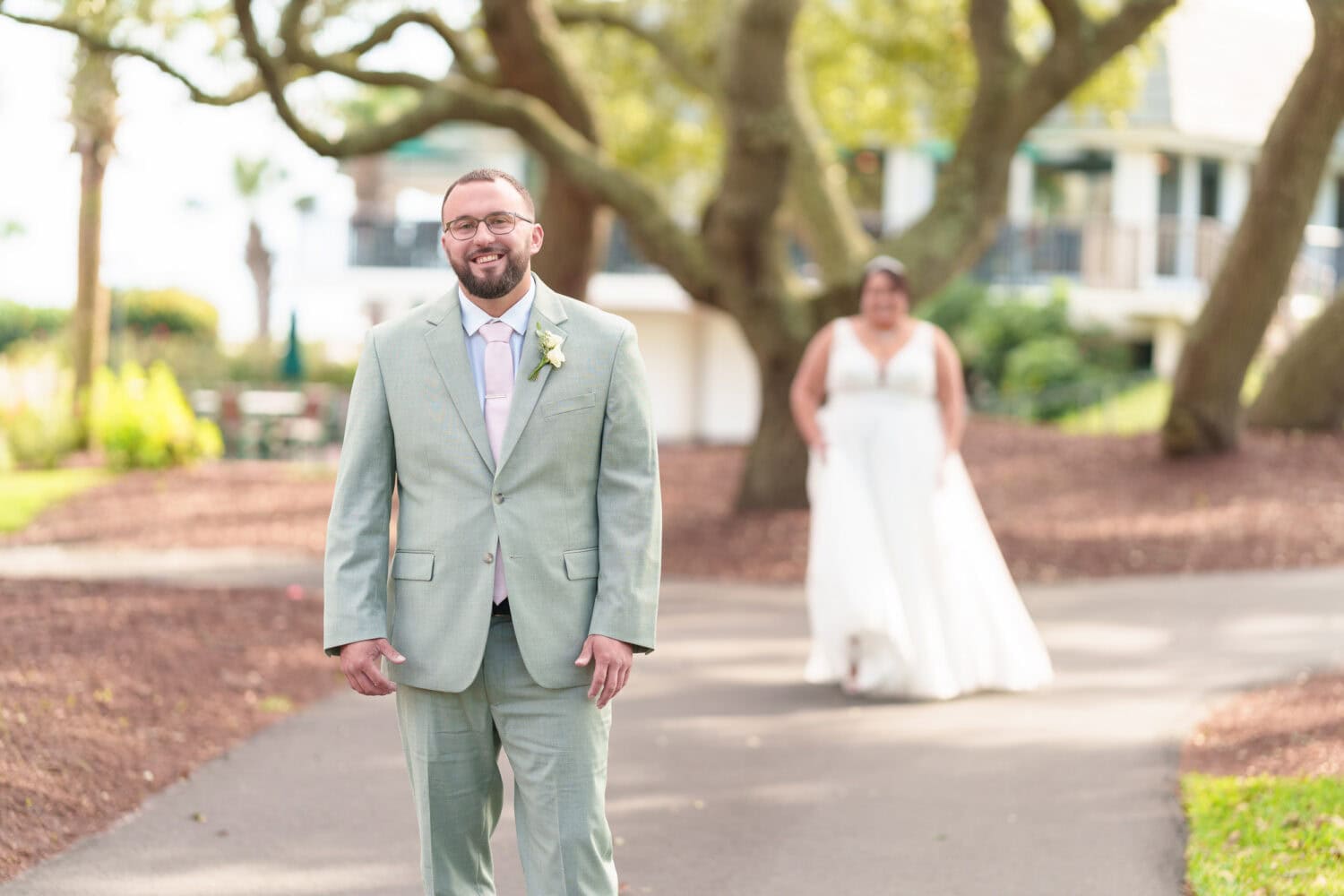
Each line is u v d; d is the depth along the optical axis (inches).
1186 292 1509.6
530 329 207.2
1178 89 1574.8
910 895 268.8
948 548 431.5
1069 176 1616.6
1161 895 266.2
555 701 207.0
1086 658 479.8
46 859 279.4
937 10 913.5
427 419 207.0
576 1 910.4
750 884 275.0
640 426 210.2
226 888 269.0
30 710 351.9
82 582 577.9
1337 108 737.0
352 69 683.4
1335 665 460.8
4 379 1121.4
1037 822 309.7
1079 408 1365.7
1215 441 873.5
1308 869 260.8
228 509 844.6
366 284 1574.8
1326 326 960.3
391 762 354.3
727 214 721.6
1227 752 359.6
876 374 434.9
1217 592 600.1
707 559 684.1
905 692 424.2
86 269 1118.4
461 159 1620.3
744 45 692.1
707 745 373.4
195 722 376.8
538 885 210.1
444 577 205.9
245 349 1723.7
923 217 765.3
